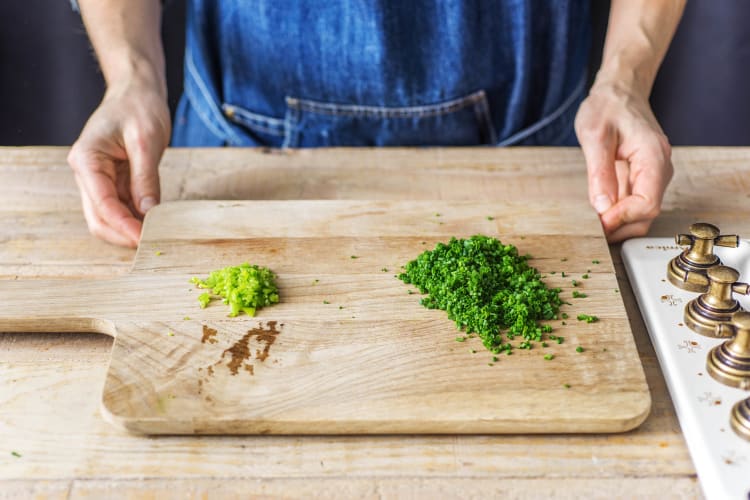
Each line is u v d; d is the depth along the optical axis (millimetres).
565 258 825
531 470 684
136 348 738
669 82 1453
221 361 729
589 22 1143
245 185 946
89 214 871
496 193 939
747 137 1472
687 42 1413
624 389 712
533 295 773
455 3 1018
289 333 752
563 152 994
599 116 924
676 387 717
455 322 763
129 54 968
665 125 1489
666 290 796
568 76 1136
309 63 1062
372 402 703
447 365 729
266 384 713
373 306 777
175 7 1374
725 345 722
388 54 1039
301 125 1109
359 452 694
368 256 824
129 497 668
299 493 671
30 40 1365
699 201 925
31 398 728
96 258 860
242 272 786
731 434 682
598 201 874
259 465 686
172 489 673
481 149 998
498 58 1065
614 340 749
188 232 843
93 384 740
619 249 875
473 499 668
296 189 941
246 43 1067
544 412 696
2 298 780
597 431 702
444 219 862
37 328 773
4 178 950
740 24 1380
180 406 697
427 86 1068
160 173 958
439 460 690
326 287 794
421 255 816
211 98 1115
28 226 894
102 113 913
